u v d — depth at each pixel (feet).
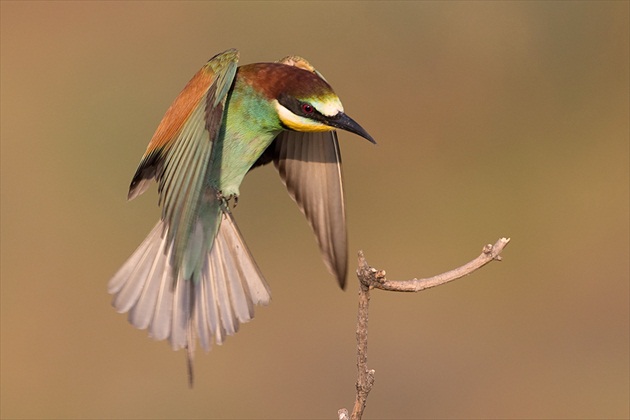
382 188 49.16
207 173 25.02
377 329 44.60
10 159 49.03
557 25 52.08
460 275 20.75
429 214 48.91
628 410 42.04
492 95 51.21
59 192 48.47
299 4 51.98
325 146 25.99
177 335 24.90
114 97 50.55
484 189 49.42
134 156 49.55
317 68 51.21
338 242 26.02
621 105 51.39
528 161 50.42
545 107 51.49
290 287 45.85
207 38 51.80
